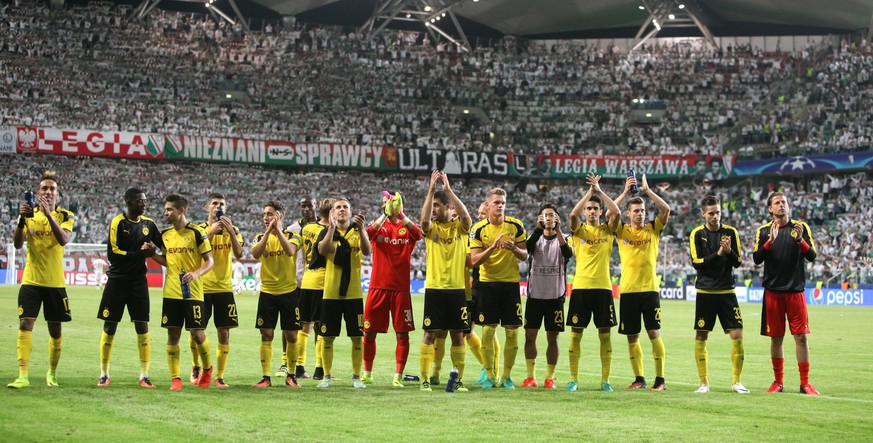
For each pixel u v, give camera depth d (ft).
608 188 171.22
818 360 51.16
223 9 178.19
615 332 72.18
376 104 174.70
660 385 36.45
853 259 144.05
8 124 141.69
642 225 37.19
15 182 141.90
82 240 139.03
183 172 154.40
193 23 172.96
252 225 149.28
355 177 164.55
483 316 36.78
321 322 35.50
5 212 137.59
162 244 34.60
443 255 34.88
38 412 26.99
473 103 181.16
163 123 156.87
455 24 185.68
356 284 35.65
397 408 29.32
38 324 63.00
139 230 34.19
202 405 29.19
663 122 178.40
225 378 38.34
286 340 36.42
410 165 162.91
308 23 183.42
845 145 156.46
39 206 33.81
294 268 36.40
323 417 27.27
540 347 57.62
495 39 195.42
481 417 27.76
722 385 39.01
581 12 177.37
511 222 36.76
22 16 159.43
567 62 189.16
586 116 180.96
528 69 187.93
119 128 152.87
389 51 183.42
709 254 36.29
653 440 24.38
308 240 39.99
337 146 159.43
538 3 172.14
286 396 31.89
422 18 179.83
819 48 179.32
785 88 174.91
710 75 182.80
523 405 30.48
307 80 173.47
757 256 37.01
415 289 147.13
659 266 149.07
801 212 157.17
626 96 183.01
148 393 31.81
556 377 41.50
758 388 37.91
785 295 36.22
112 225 33.99
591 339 64.95
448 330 34.78
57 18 162.09
